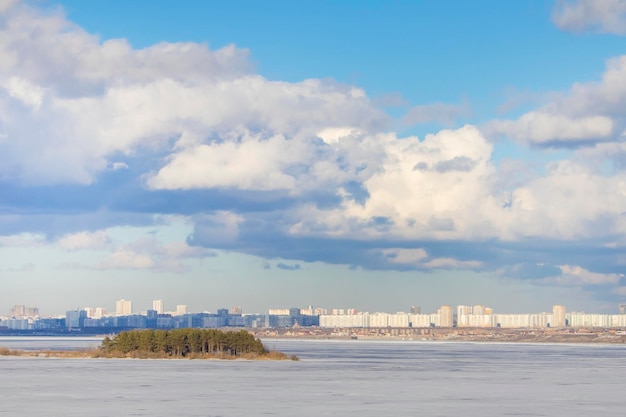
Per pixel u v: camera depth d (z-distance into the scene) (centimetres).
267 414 9019
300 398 10844
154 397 10881
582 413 9325
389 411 9388
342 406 9881
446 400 10738
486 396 11369
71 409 9438
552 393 11931
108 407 9662
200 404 10019
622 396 11475
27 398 10725
